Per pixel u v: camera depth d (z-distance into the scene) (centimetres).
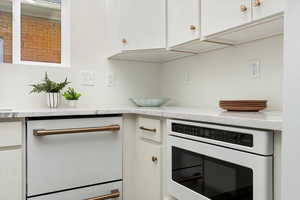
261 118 87
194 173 113
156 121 144
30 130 129
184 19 154
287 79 68
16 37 182
